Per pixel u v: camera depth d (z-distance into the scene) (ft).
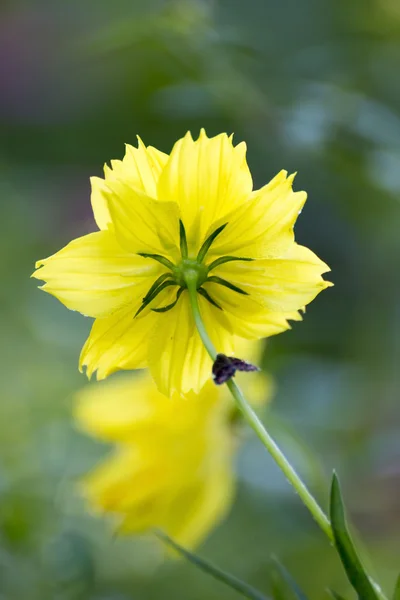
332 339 3.39
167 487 1.96
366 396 2.85
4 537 2.15
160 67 3.18
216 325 1.63
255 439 2.33
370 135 2.58
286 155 3.35
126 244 1.59
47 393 2.86
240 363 1.52
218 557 2.34
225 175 1.60
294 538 2.33
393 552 2.43
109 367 1.62
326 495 2.02
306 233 3.52
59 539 2.17
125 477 1.95
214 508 1.98
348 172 2.71
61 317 3.43
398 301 3.44
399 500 2.49
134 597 2.25
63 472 2.33
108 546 2.27
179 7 2.70
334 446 2.56
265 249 1.60
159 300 1.61
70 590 2.15
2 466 2.26
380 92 3.19
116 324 1.61
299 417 2.56
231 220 1.60
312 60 3.05
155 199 1.58
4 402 2.71
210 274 1.61
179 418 1.96
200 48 2.68
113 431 1.95
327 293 3.47
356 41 3.27
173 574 2.32
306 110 2.66
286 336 3.14
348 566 1.50
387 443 2.49
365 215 3.25
